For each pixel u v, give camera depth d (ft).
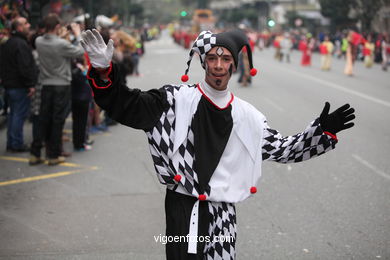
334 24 174.70
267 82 69.56
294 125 40.16
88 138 33.55
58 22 27.22
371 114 45.83
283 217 21.56
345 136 36.94
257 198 23.88
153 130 11.80
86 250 18.17
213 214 12.09
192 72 81.66
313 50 158.10
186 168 11.91
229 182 12.17
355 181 26.43
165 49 163.84
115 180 26.35
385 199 23.70
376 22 140.67
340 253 18.24
